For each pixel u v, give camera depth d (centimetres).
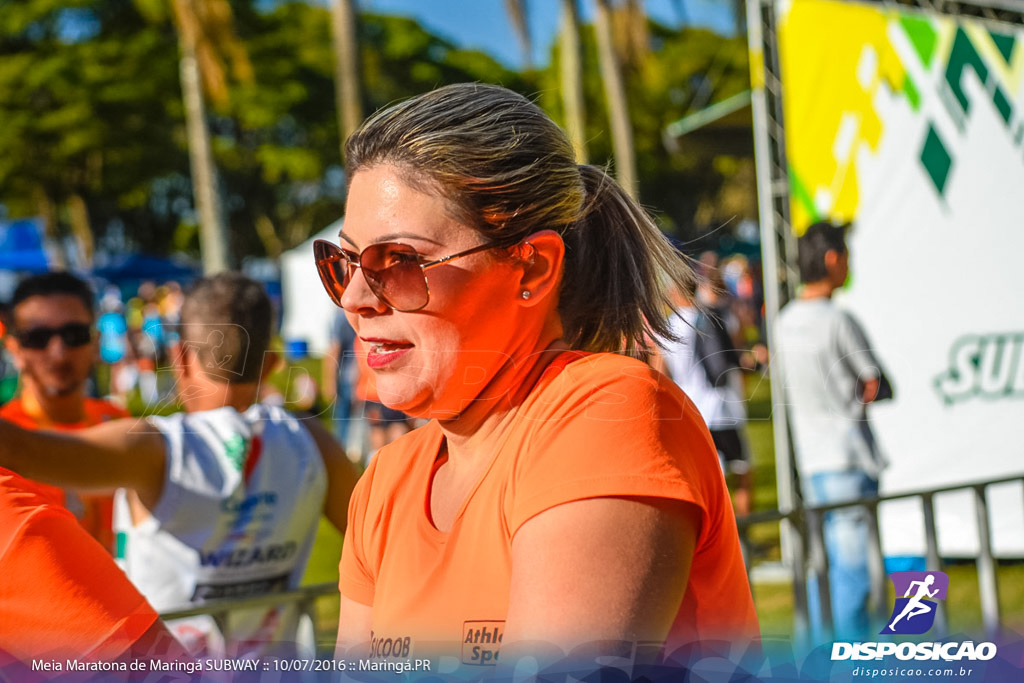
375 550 107
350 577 115
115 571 101
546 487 81
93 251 2939
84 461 157
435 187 90
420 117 92
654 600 77
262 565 185
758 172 441
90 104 2636
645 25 1742
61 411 242
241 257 3206
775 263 432
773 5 440
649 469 80
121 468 164
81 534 100
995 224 454
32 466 149
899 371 428
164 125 2862
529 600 78
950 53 455
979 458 426
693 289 117
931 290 441
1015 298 451
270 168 2980
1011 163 461
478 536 90
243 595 183
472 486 95
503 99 96
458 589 91
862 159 440
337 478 194
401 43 3122
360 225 94
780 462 412
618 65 1723
